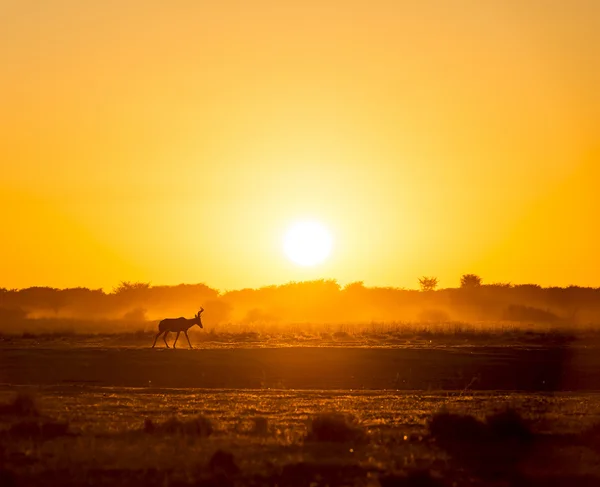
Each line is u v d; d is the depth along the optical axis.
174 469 75.69
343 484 72.12
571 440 92.44
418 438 93.00
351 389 169.12
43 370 186.88
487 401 132.50
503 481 75.00
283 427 100.19
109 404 123.50
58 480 72.62
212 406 123.00
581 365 194.12
